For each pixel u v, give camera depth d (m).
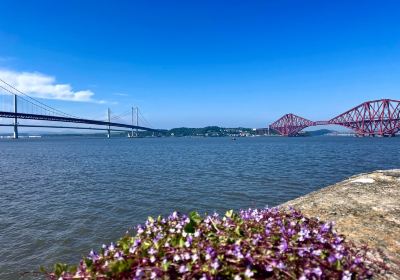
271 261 2.70
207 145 110.44
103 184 23.98
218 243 2.92
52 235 12.16
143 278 2.57
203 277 2.51
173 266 2.69
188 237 2.93
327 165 37.34
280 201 17.80
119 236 12.10
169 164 39.75
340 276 2.73
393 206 5.28
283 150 72.81
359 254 3.38
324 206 5.46
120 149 83.94
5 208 16.45
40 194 20.28
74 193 20.53
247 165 37.41
